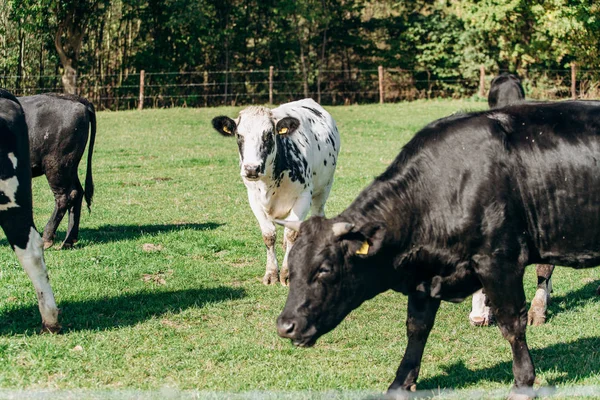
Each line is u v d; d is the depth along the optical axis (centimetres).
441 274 579
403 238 565
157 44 3494
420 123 2595
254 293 859
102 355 652
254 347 688
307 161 923
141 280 895
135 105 3397
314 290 536
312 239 540
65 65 3142
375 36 3731
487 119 590
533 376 572
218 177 1662
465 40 3447
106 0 3112
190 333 723
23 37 3173
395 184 573
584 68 3303
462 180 563
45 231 1060
